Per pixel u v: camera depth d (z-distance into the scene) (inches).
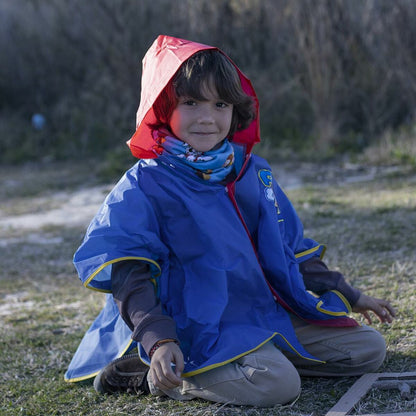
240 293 92.7
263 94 386.0
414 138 323.3
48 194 316.8
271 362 88.1
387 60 359.9
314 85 367.2
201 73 89.4
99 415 93.7
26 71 458.9
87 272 87.4
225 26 394.6
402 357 106.4
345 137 356.5
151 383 95.3
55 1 448.1
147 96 92.8
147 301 86.7
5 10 473.4
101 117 425.7
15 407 100.9
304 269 102.3
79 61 447.5
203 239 90.6
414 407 87.9
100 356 103.3
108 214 89.7
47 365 119.0
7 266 199.3
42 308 157.1
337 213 219.6
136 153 96.6
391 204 224.8
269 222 96.7
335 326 98.5
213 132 92.5
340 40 368.5
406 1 349.7
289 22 378.0
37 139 425.4
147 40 408.5
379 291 140.9
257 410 88.4
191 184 92.5
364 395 91.7
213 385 89.5
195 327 89.0
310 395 94.4
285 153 349.1
